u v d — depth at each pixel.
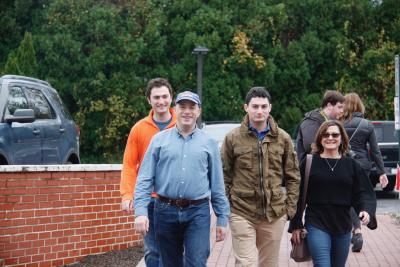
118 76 32.06
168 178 6.58
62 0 32.66
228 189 7.29
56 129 11.79
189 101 6.59
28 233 9.38
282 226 7.28
